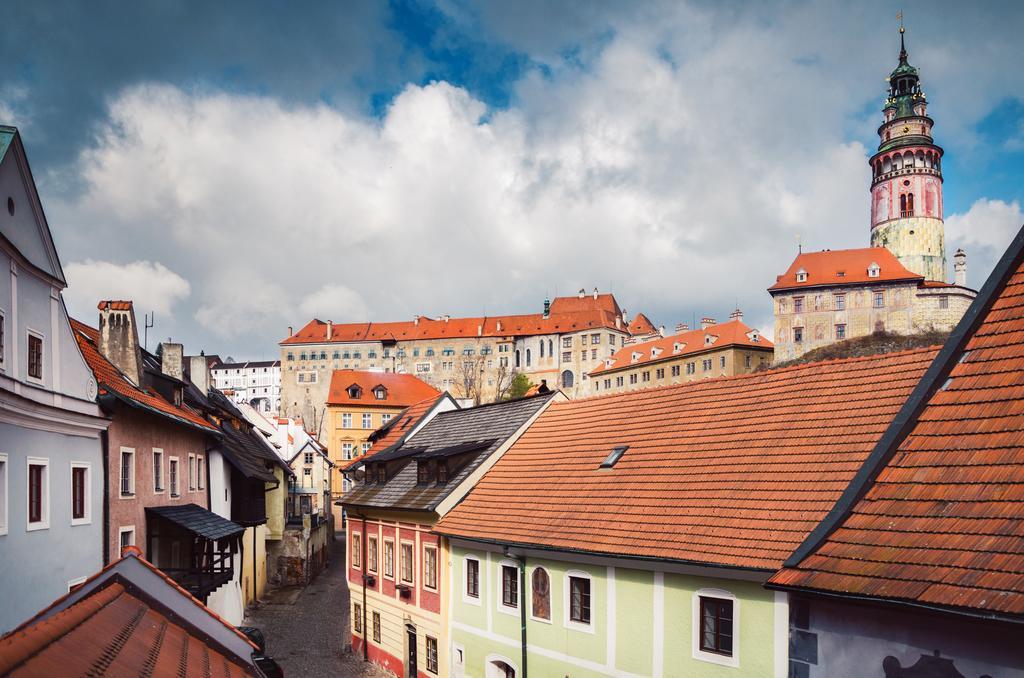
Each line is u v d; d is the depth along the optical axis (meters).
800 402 17.97
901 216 103.12
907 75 106.38
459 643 24.12
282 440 61.16
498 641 22.17
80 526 19.67
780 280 100.50
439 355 156.62
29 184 17.09
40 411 17.05
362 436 90.88
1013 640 9.16
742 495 16.36
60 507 18.45
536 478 23.34
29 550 16.70
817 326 96.69
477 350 154.62
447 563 24.89
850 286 95.50
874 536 11.04
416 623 26.73
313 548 49.25
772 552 14.34
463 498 25.05
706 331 102.56
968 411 11.39
